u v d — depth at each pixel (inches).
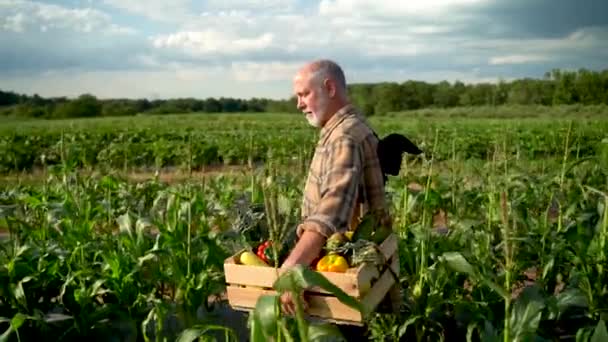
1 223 193.2
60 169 291.4
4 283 155.9
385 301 121.9
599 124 1282.0
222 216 252.5
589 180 302.8
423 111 2805.1
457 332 161.8
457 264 121.0
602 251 157.8
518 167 282.4
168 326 161.6
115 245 183.0
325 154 118.8
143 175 667.4
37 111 3289.9
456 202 263.1
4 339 140.5
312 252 105.3
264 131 1299.2
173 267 158.1
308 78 121.2
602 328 103.2
